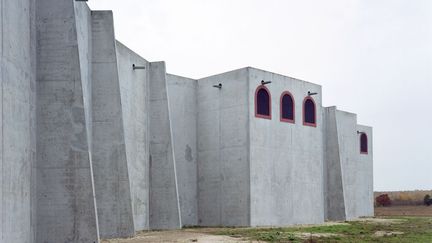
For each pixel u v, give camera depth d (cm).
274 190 2689
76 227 1487
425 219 3609
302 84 2973
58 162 1498
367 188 4109
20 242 1307
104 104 1914
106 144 1892
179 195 2689
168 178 2384
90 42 1912
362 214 4009
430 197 6588
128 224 1866
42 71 1515
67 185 1493
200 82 2852
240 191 2584
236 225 2583
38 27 1523
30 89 1440
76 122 1510
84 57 1791
